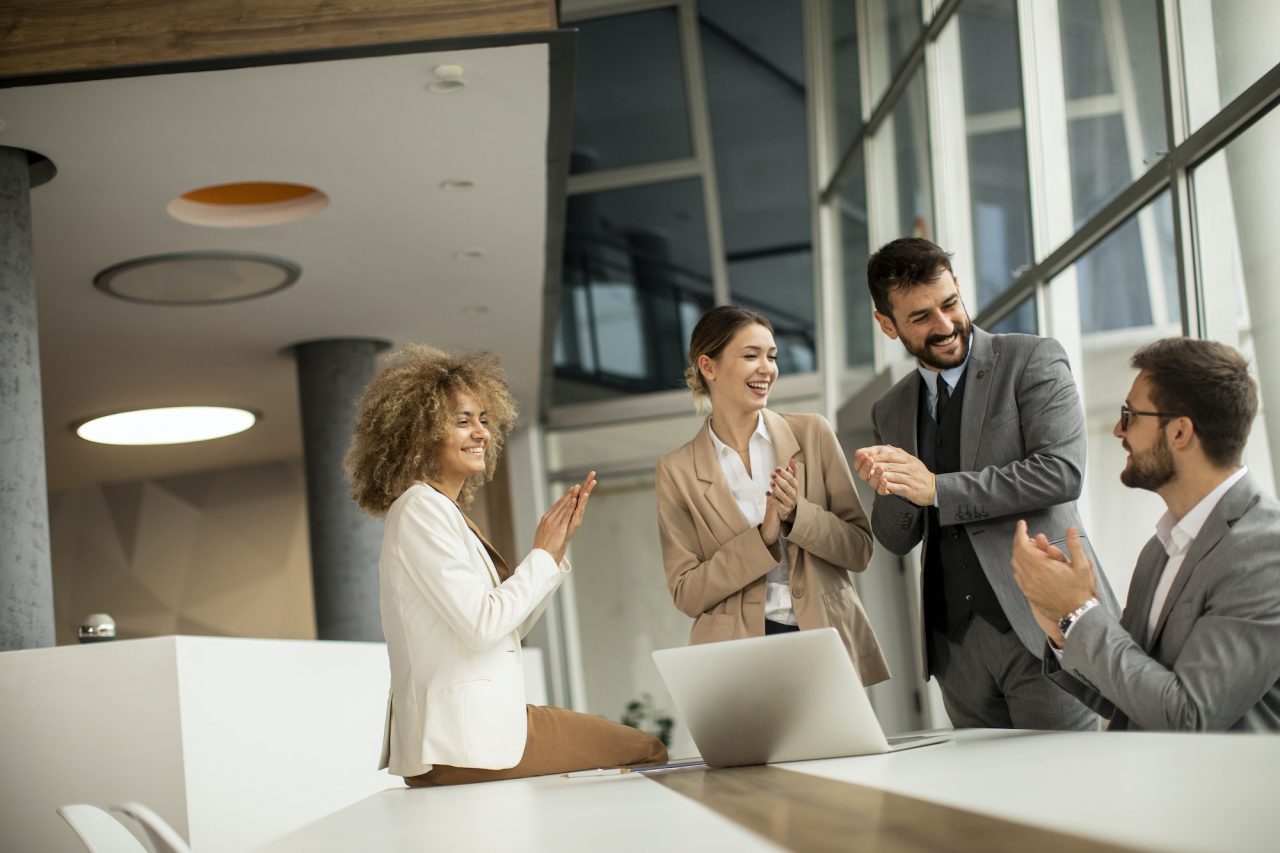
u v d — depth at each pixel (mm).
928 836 736
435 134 4855
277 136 4734
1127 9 4188
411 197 5488
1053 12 4879
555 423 10289
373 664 4852
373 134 4805
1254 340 3473
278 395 8883
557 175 5355
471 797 1738
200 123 4547
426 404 2613
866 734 1781
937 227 6531
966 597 2707
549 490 10336
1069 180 4832
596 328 10398
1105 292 4449
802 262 10320
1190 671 1776
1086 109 4617
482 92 4523
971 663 2729
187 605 11273
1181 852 584
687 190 10469
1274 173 3346
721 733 1897
